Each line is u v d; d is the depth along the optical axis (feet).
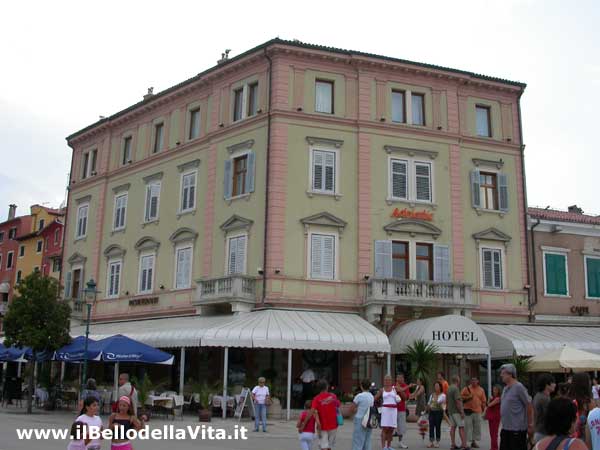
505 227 122.83
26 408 110.11
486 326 115.24
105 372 136.36
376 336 98.84
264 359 106.52
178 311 120.78
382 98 117.60
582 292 129.08
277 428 83.05
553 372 104.27
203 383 104.99
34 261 218.59
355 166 114.01
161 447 60.85
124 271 136.05
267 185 109.91
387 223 113.19
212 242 117.70
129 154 142.92
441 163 119.03
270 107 112.88
